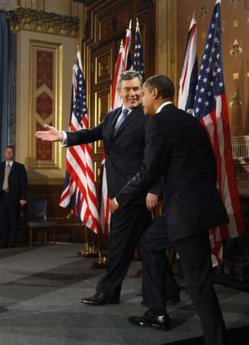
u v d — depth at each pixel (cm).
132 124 318
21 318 293
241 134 463
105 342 252
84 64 769
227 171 397
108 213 489
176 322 288
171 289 327
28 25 750
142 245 282
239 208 392
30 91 755
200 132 244
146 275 280
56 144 771
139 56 513
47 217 750
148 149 237
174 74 560
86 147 521
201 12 516
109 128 328
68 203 559
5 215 675
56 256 556
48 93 770
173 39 563
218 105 407
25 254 573
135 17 639
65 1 777
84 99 550
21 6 754
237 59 471
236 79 471
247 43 458
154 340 255
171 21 565
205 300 224
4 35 747
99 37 734
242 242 439
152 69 602
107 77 706
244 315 308
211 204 233
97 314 301
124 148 320
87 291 366
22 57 748
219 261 384
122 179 319
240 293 373
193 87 436
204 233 231
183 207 231
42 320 289
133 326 278
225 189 394
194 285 227
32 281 406
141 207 313
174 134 235
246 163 446
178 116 242
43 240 744
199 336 263
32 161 753
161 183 264
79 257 547
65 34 776
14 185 679
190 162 236
